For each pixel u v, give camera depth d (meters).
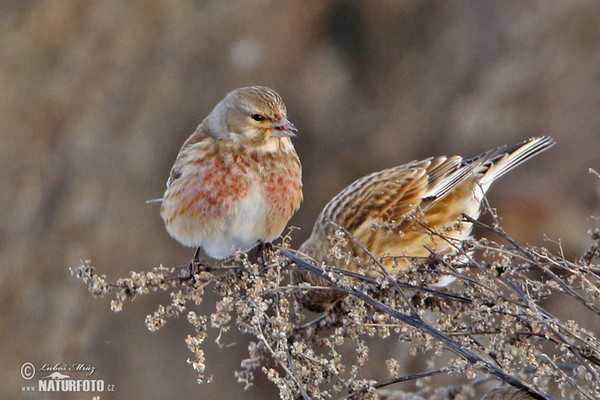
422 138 16.73
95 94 16.88
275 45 17.80
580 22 16.91
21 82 16.88
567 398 5.17
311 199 16.22
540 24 17.23
